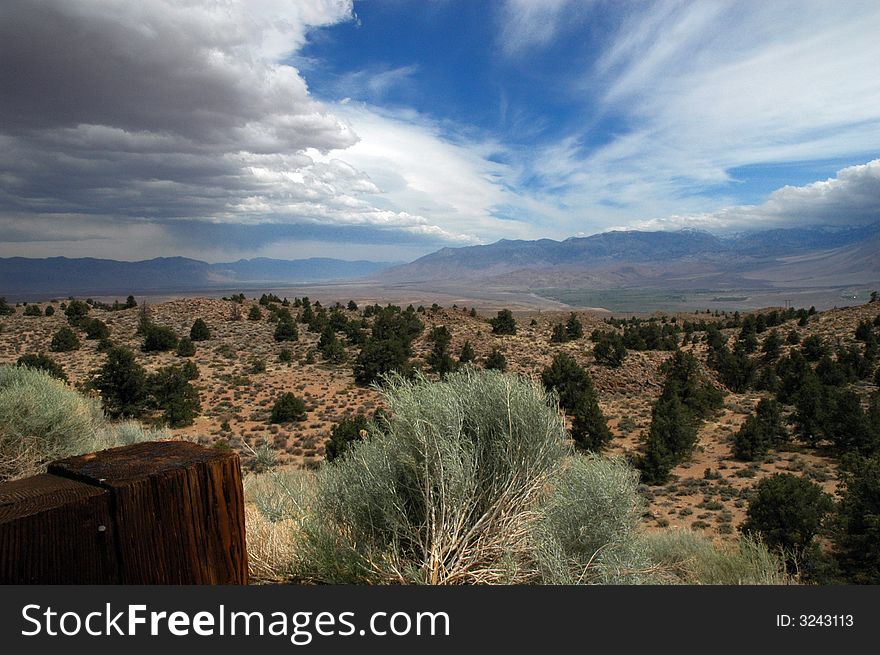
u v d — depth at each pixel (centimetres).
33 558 107
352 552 373
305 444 3009
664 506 2375
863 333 6438
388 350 4650
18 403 745
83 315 6525
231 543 143
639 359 5831
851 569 1627
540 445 425
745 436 3206
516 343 6662
